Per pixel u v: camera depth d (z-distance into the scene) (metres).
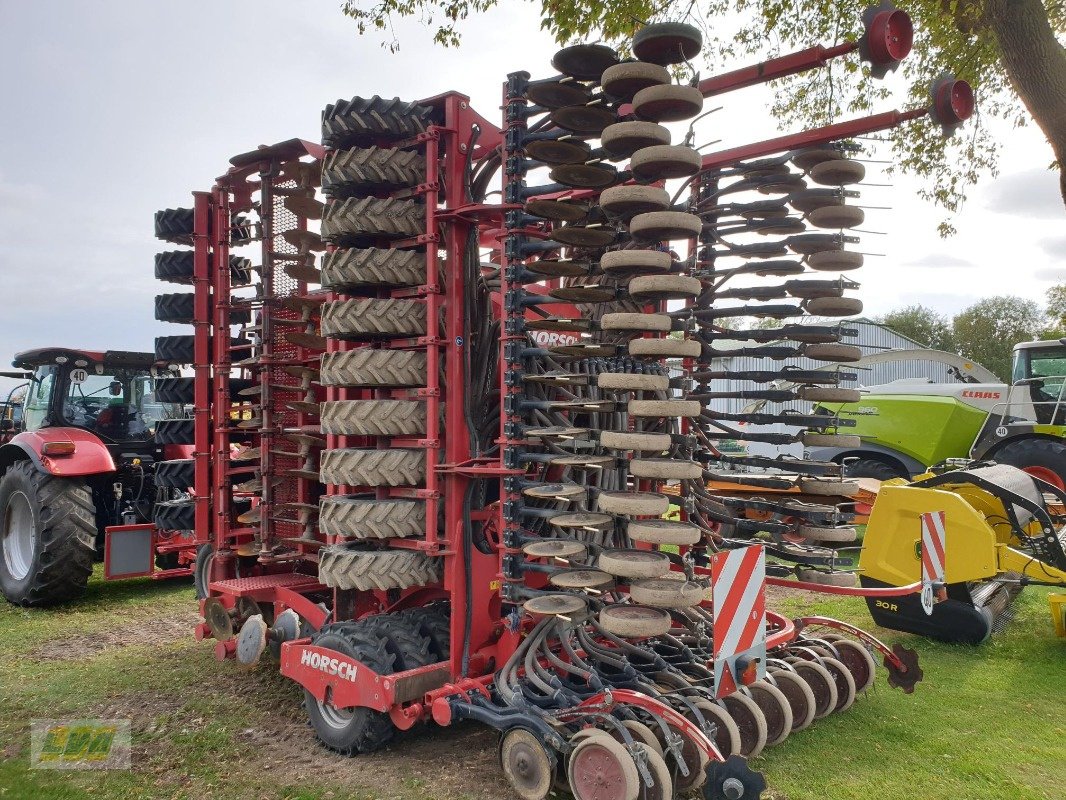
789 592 7.02
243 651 4.51
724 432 4.41
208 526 5.27
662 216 3.08
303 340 4.41
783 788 3.37
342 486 4.02
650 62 3.16
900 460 9.62
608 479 3.94
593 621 3.69
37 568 6.41
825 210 3.83
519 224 3.52
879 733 3.95
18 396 9.58
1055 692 4.53
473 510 3.84
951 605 5.25
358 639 3.68
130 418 8.05
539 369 3.81
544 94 3.46
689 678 3.61
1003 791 3.38
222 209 5.08
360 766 3.59
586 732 2.95
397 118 3.73
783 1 8.77
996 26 5.40
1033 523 6.02
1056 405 8.55
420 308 3.74
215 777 3.49
